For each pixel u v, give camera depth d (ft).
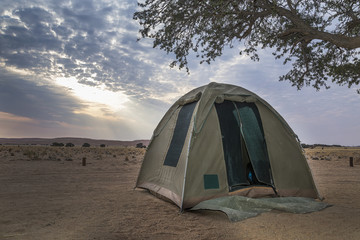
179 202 19.81
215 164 21.77
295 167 23.90
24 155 85.66
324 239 13.74
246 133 23.58
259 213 18.49
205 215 18.66
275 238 13.91
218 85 24.59
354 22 23.88
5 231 14.76
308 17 26.73
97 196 25.08
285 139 24.41
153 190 24.97
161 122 29.76
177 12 24.88
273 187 22.88
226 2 22.65
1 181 33.09
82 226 15.80
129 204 21.85
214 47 27.12
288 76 30.42
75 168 51.80
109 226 15.87
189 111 24.57
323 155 133.69
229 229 15.46
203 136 22.06
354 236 14.12
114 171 48.91
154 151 28.55
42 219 17.17
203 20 24.76
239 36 27.25
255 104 24.99
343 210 19.74
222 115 23.53
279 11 22.89
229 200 19.69
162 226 16.02
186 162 20.71
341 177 42.86
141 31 26.22
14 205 20.92
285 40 27.37
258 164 22.97
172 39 26.96
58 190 27.89
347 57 27.81
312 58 29.14
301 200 21.65
